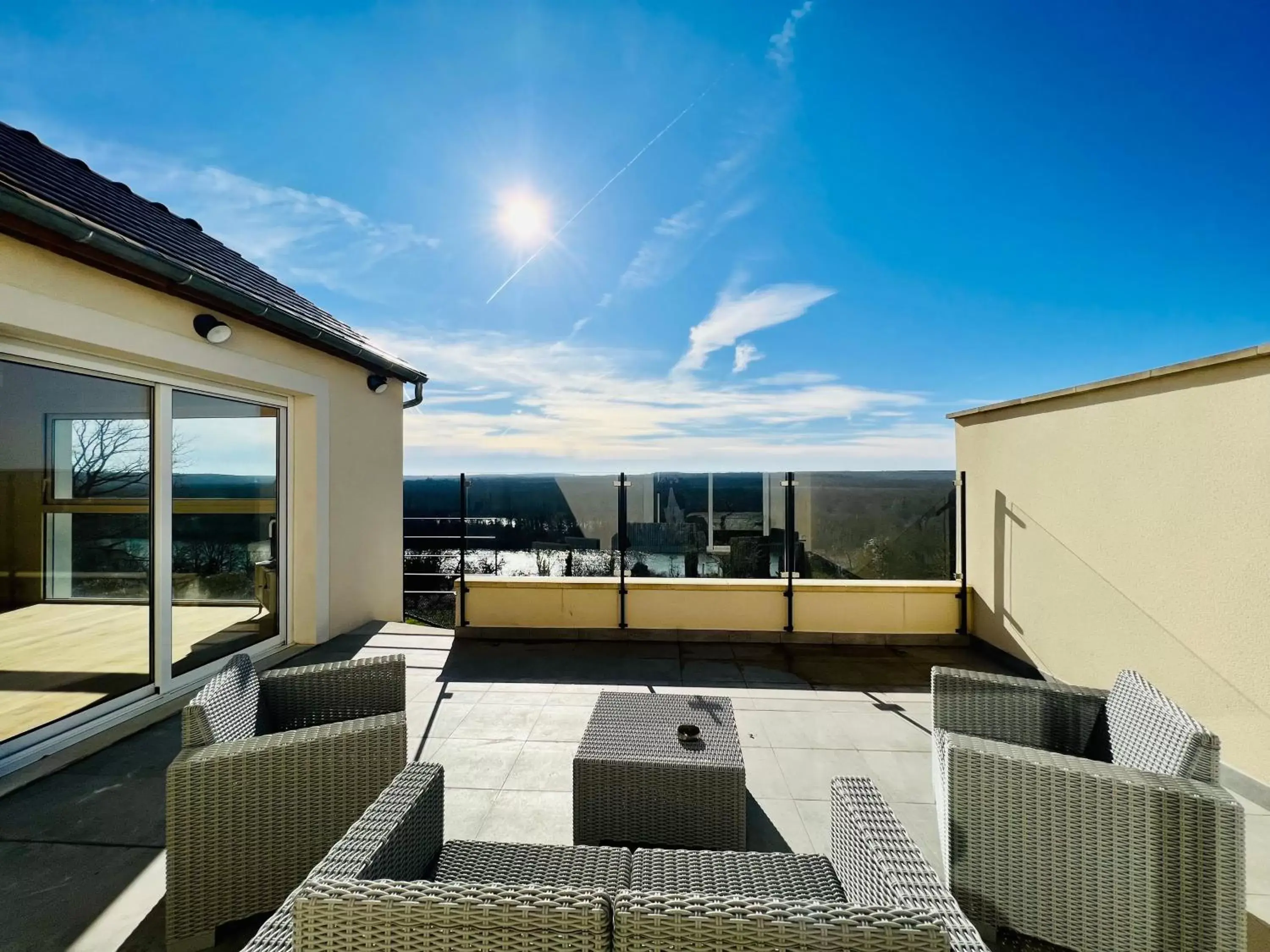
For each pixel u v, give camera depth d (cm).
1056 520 407
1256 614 269
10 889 202
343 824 195
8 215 259
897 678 441
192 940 178
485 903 106
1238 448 278
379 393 630
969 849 185
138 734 329
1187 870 161
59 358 316
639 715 266
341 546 560
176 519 391
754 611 541
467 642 534
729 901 106
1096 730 234
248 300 391
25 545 305
